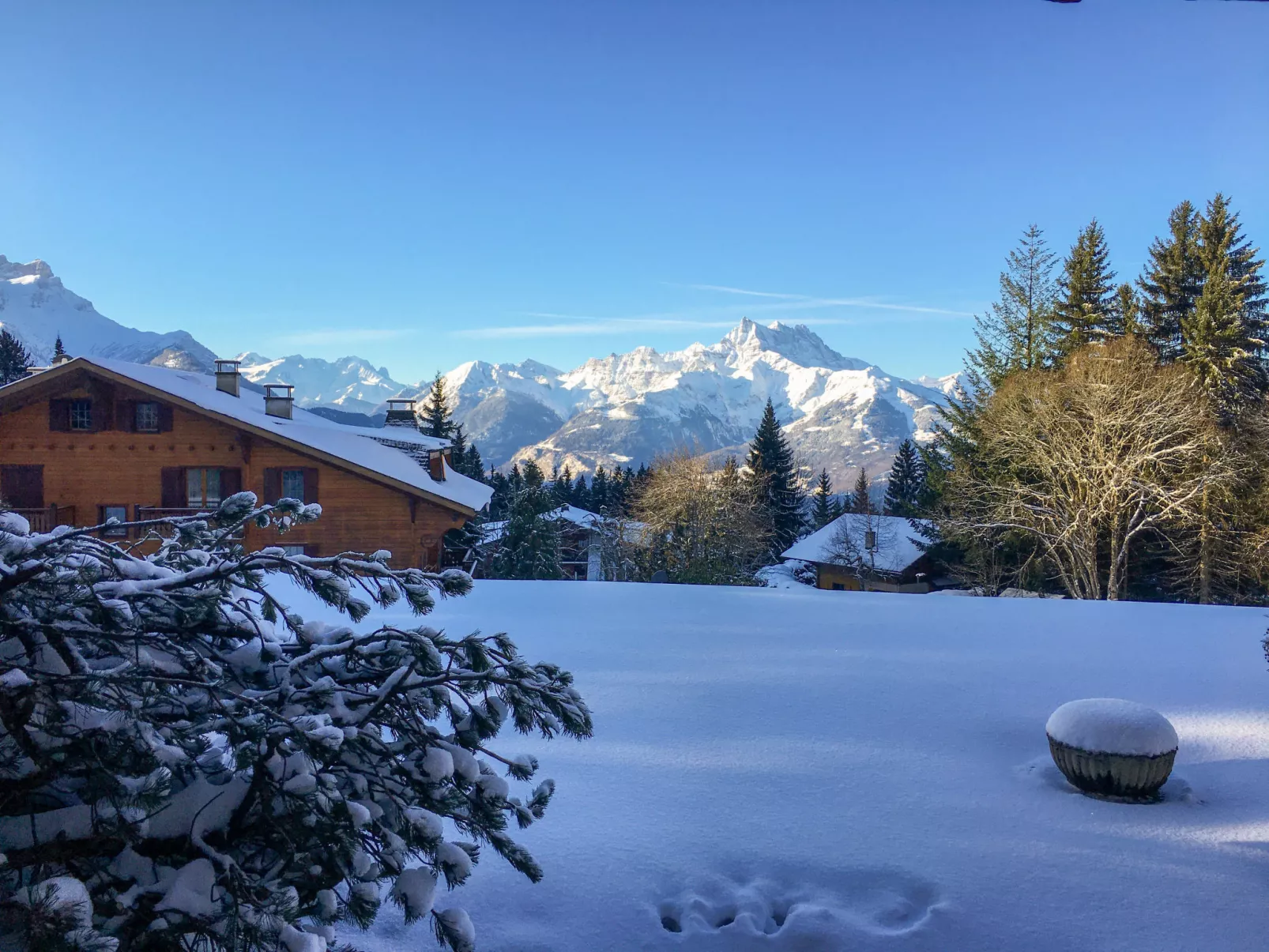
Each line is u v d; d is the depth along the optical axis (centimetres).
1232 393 3522
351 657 357
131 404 2531
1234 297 3700
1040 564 3266
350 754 336
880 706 885
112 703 290
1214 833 590
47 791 313
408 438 3309
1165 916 486
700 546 3994
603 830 585
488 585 1839
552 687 365
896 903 501
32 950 242
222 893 302
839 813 616
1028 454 3186
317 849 318
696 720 836
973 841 573
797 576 4694
